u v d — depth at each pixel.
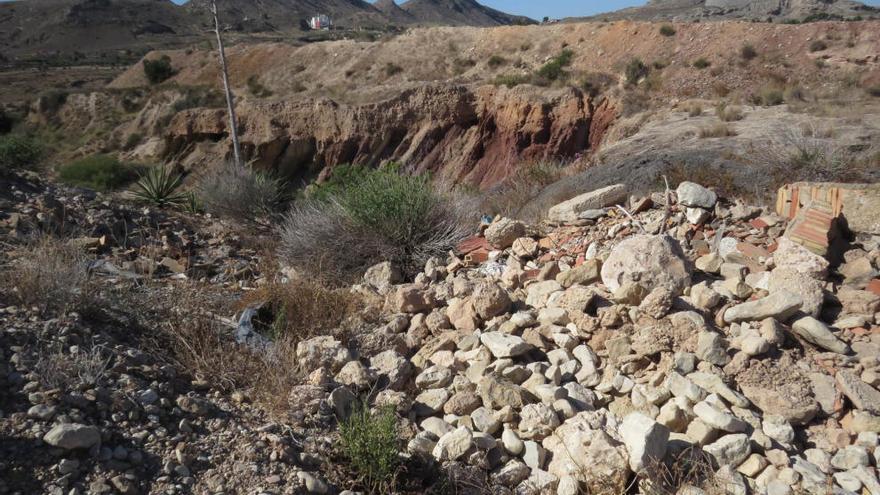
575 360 4.86
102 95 62.66
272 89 60.69
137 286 6.61
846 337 4.82
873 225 5.96
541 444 4.16
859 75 38.25
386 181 8.54
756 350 4.48
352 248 8.10
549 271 6.30
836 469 3.85
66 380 3.97
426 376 4.82
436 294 6.09
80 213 9.61
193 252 9.68
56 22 173.12
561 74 41.34
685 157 10.51
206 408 4.14
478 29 59.97
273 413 4.29
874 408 4.14
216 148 46.19
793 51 41.91
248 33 141.38
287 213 12.75
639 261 5.41
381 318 5.96
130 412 3.87
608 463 3.72
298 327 5.64
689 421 4.12
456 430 4.03
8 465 3.29
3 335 4.30
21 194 9.78
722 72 41.34
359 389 4.66
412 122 42.47
